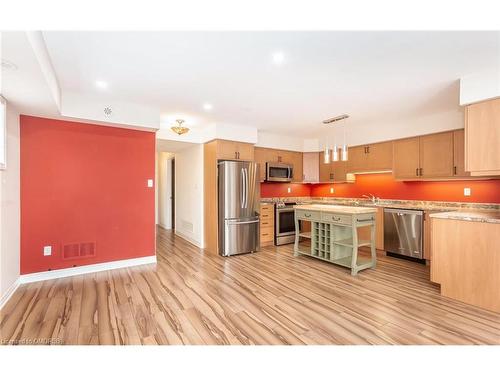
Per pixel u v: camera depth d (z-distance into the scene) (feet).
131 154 12.64
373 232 12.27
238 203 15.01
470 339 6.51
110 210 12.10
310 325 7.19
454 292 8.86
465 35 6.42
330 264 12.94
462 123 12.21
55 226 10.89
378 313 7.88
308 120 14.53
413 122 14.01
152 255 13.15
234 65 8.08
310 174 19.85
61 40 6.62
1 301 8.29
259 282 10.44
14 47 5.52
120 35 6.40
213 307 8.23
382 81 9.29
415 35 6.43
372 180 17.28
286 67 8.21
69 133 11.21
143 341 6.36
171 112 13.03
